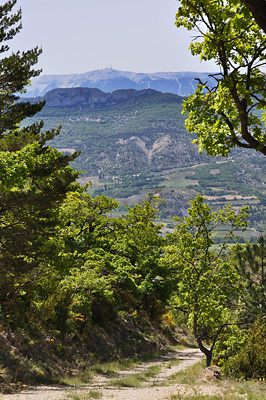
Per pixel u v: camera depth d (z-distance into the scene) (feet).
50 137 69.92
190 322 80.69
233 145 22.97
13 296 73.82
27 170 55.57
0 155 55.67
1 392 44.06
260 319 72.54
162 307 156.25
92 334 98.94
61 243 74.59
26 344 65.62
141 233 133.69
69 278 90.07
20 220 63.82
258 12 12.60
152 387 57.36
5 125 74.02
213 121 23.52
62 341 80.43
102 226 122.72
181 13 22.17
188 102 23.75
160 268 127.85
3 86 75.66
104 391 52.49
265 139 21.72
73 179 66.64
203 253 78.38
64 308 84.17
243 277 81.10
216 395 39.32
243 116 20.79
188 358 121.08
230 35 21.02
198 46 23.70
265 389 45.42
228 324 78.64
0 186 57.31
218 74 21.16
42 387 52.01
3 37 78.23
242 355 63.16
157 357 116.26
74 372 71.31
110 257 113.09
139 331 132.26
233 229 76.79
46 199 62.85
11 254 63.46
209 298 77.05
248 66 20.94
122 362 93.30
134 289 116.88
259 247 80.74
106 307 113.09
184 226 77.77
